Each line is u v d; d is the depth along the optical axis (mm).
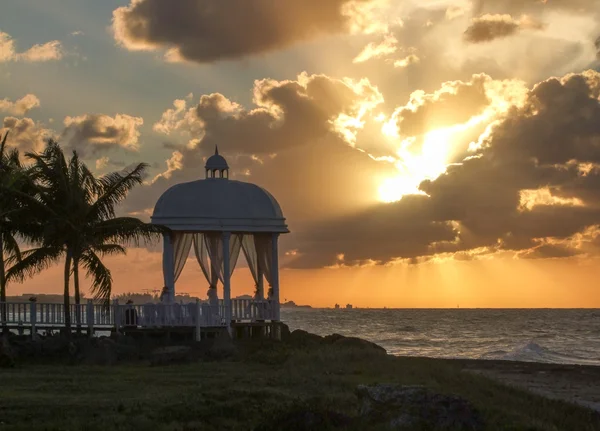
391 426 21062
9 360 36500
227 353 39312
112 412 23125
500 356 77000
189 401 24344
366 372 32125
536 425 22484
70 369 35406
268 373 32875
